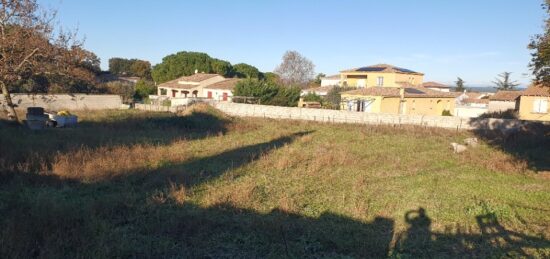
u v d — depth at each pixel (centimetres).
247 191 877
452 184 1105
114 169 1035
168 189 899
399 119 2847
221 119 2683
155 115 2800
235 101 3666
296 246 616
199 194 885
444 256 612
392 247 633
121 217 711
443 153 1669
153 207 759
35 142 1368
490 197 981
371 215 802
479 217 816
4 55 1809
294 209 802
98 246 547
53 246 536
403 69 5794
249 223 707
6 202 722
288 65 7269
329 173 1186
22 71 1925
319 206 845
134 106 3662
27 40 1867
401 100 3769
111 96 3594
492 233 726
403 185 1073
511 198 979
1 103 2619
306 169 1229
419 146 1855
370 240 648
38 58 1956
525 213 855
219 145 1659
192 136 1936
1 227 579
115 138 1631
